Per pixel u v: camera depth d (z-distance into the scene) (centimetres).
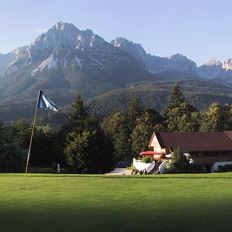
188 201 2216
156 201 2228
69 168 7544
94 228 1712
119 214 1933
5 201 2312
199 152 8969
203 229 1667
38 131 9431
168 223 1759
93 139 7512
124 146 12431
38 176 3750
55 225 1769
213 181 3120
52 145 9000
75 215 1933
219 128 12212
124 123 13212
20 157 6950
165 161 6981
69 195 2489
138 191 2606
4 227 1756
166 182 3081
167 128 13062
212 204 2128
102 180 3294
